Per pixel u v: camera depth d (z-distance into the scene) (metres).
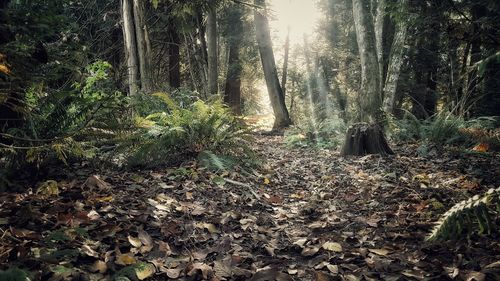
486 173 5.07
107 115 3.93
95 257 2.26
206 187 4.16
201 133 5.49
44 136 3.67
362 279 2.43
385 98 10.58
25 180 3.56
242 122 5.70
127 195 3.49
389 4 6.85
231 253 2.72
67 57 5.22
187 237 2.86
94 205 3.07
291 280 2.35
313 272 2.54
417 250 2.73
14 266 1.88
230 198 3.94
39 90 3.54
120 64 11.28
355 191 4.47
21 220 2.56
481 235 2.83
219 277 2.32
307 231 3.33
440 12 5.86
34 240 2.35
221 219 3.29
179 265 2.42
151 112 6.74
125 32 7.84
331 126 9.59
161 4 11.37
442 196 4.05
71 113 4.13
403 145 8.13
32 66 3.40
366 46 9.09
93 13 11.66
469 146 7.54
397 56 10.49
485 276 2.28
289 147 8.54
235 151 5.72
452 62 12.44
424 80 17.28
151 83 7.93
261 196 4.26
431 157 6.54
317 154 7.40
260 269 2.46
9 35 3.42
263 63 14.45
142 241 2.59
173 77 15.15
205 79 14.48
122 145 4.51
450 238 2.85
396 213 3.59
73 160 4.32
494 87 8.95
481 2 6.18
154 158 4.90
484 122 8.86
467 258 2.58
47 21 3.43
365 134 6.97
